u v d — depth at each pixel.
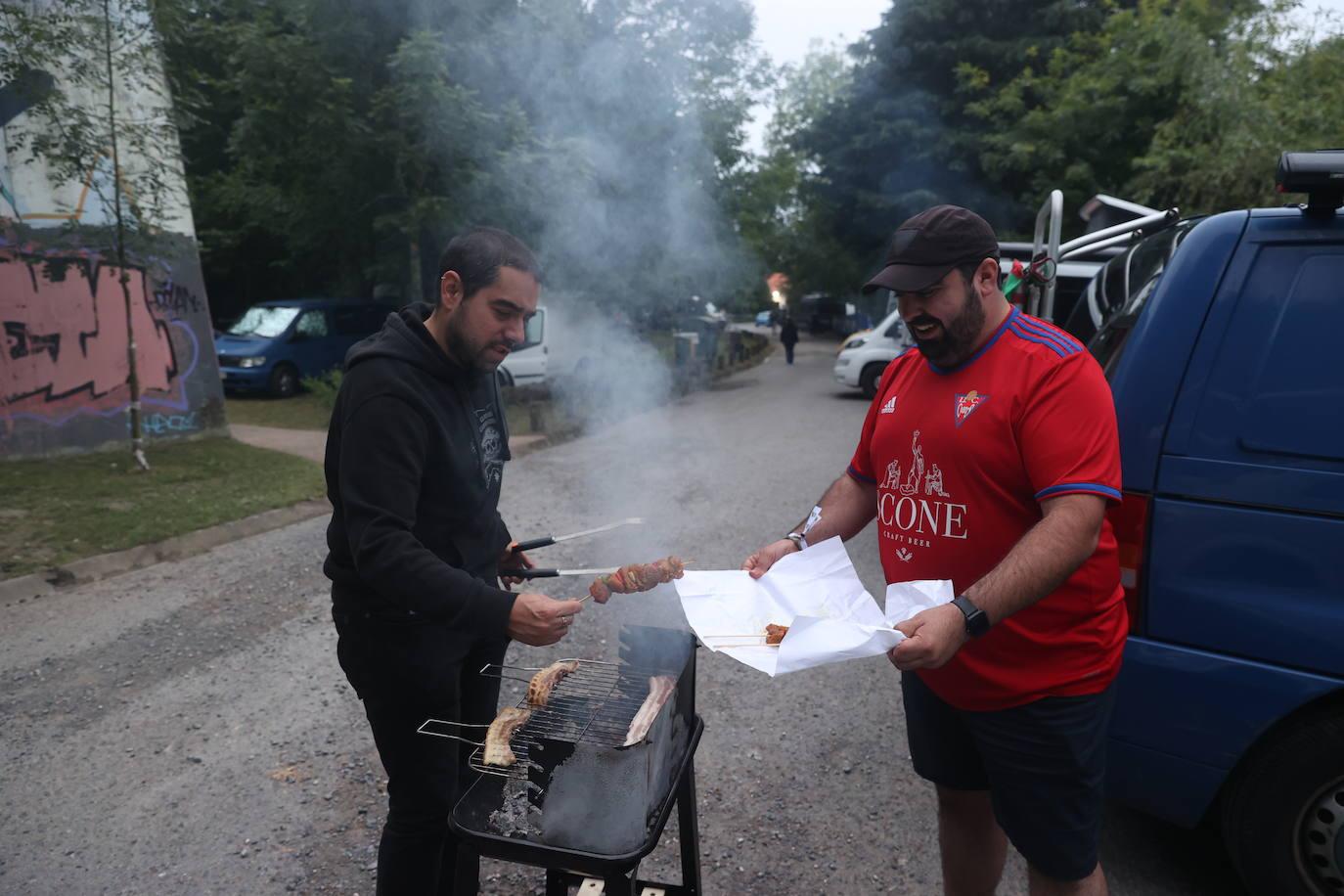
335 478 1.94
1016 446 1.72
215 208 18.05
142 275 9.34
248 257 21.77
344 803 3.06
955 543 1.82
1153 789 2.35
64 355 8.67
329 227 16.25
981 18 23.98
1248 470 2.16
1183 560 2.24
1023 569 1.58
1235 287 2.23
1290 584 2.12
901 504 1.92
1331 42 12.16
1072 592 1.76
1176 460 2.24
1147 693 2.29
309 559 5.96
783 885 2.61
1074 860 1.84
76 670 4.16
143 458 8.29
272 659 4.28
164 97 8.75
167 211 9.38
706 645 1.61
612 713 1.87
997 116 20.06
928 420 1.83
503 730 1.76
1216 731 2.23
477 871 1.79
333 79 13.30
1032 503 1.76
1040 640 1.77
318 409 13.95
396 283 17.08
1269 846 2.25
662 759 1.78
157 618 4.84
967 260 1.69
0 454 8.27
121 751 3.41
